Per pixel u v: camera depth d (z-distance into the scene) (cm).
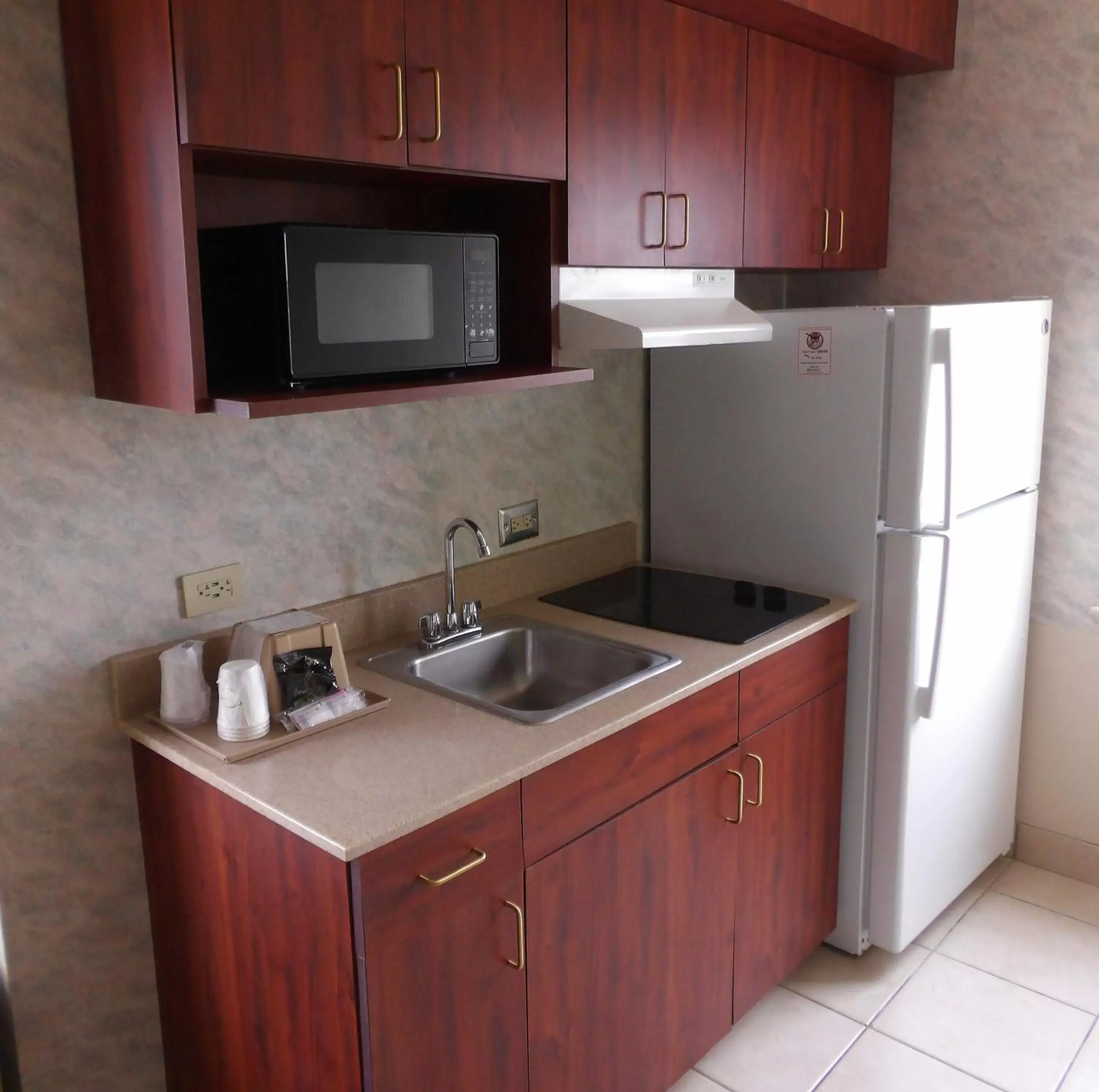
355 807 143
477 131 169
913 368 218
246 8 138
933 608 233
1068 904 278
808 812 232
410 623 218
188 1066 186
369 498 208
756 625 216
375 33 153
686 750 190
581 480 255
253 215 178
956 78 271
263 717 162
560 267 195
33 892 171
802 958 241
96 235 156
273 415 145
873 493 227
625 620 222
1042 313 253
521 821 159
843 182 259
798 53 235
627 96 193
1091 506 269
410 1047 148
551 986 170
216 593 185
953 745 252
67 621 167
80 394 164
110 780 176
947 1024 232
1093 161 253
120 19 141
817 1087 214
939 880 259
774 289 311
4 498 158
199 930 171
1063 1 251
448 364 176
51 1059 178
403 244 165
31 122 153
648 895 188
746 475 250
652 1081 198
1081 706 280
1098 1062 220
